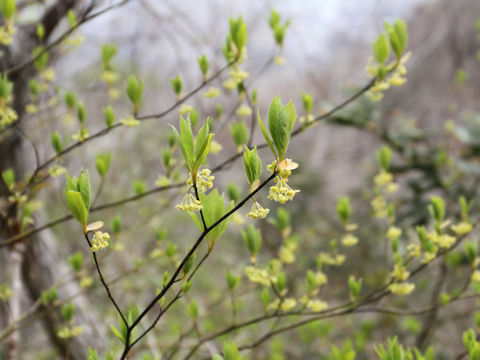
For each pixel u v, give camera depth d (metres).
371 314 1.17
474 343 0.36
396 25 0.43
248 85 0.50
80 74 1.02
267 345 0.94
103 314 0.96
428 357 0.38
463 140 0.97
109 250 0.62
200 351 0.79
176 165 0.58
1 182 0.72
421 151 0.99
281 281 0.46
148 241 1.20
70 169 1.00
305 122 0.48
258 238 0.44
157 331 0.91
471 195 0.91
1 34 0.44
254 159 0.28
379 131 1.01
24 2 0.69
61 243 0.97
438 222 0.46
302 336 0.96
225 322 0.98
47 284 0.79
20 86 0.70
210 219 0.31
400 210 1.04
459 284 1.05
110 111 0.46
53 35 0.80
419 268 0.47
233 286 0.46
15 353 0.63
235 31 0.44
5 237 0.69
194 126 0.46
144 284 1.10
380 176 0.56
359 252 1.20
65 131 0.92
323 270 1.16
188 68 0.94
